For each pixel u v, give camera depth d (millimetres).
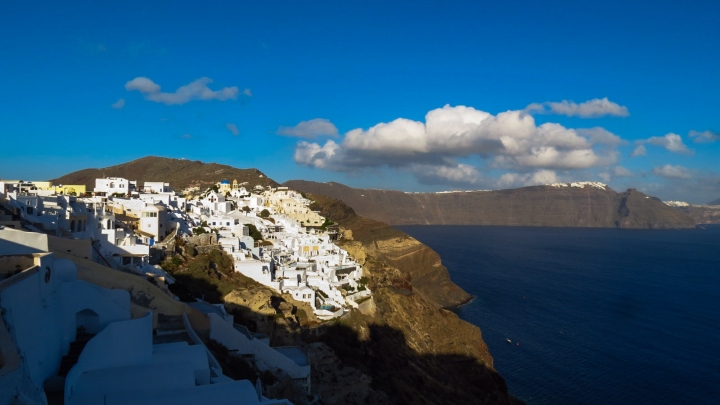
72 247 39906
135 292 37688
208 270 67500
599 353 105375
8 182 87125
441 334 101375
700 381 90375
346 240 137625
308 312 72188
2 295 19266
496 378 90875
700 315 140500
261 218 127688
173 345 31969
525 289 177500
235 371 37344
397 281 120375
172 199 107938
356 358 67688
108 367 26828
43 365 23609
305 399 42906
